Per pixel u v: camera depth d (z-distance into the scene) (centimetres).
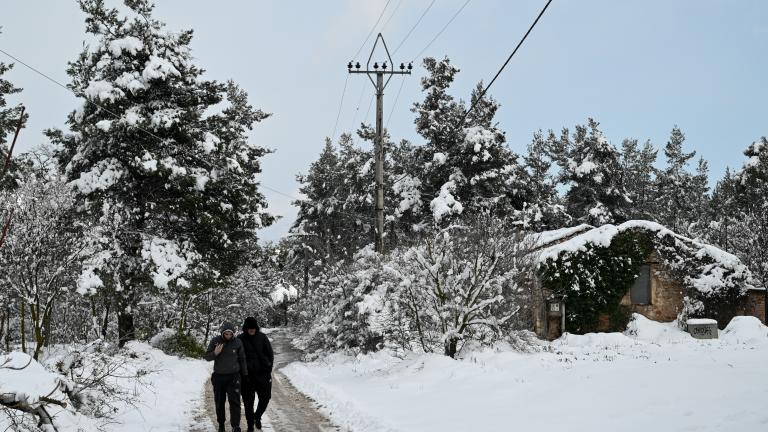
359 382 1605
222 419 947
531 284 1944
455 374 1401
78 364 1072
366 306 2345
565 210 4953
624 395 988
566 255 2794
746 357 1366
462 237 1645
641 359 1507
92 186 2202
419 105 4647
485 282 1555
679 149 7456
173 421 1056
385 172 5344
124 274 2333
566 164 6150
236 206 2636
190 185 2367
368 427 974
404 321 1791
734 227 3978
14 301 1617
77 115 2345
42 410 777
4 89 2931
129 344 2266
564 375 1240
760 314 2859
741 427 701
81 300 2177
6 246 1346
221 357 945
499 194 4297
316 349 2964
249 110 3372
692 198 7319
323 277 3219
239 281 4275
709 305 2833
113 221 2181
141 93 2322
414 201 4447
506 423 909
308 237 5781
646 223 2870
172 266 2289
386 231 4634
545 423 878
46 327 1536
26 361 897
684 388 978
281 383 1841
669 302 2861
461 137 4344
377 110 2461
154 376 1524
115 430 912
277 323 7125
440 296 1596
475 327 1656
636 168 7719
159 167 2261
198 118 2564
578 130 6384
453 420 962
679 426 760
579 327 2755
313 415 1141
